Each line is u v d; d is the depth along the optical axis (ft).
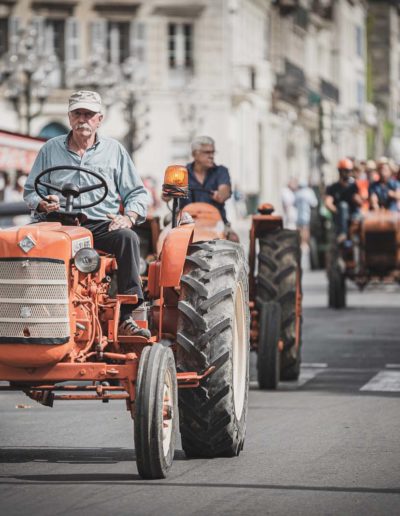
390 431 61.41
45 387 50.55
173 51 354.33
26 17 343.26
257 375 81.35
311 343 102.89
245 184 371.15
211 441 53.72
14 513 43.98
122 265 52.16
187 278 54.34
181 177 56.29
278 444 57.88
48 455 55.31
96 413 67.51
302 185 280.31
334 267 135.54
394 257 143.02
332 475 50.78
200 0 353.10
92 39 347.97
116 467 52.44
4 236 49.08
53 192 54.39
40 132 344.69
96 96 54.34
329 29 510.58
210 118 355.77
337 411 67.87
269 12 404.77
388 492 47.67
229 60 355.36
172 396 50.39
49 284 48.93
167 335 56.49
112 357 51.01
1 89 337.11
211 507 45.03
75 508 44.75
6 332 49.03
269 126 399.85
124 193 54.70
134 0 349.61
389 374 83.82
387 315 128.06
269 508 44.96
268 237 80.43
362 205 142.10
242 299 56.80
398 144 628.28
